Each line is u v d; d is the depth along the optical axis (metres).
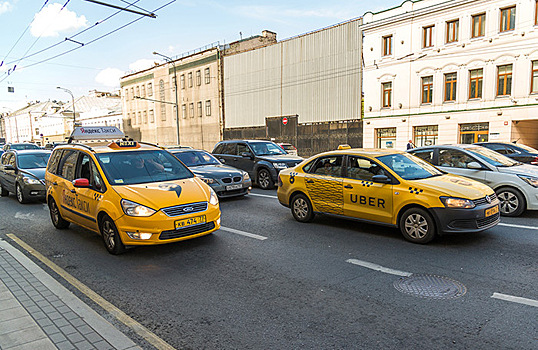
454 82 24.56
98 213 5.90
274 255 5.61
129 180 6.09
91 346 3.08
